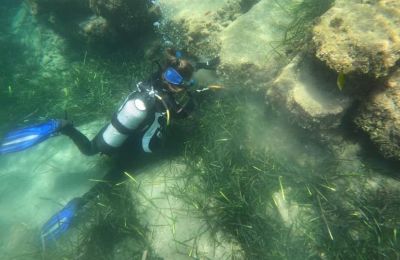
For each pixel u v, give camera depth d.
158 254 1.69
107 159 2.18
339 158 1.65
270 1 2.08
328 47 1.39
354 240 1.50
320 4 1.87
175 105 1.69
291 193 1.70
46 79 2.75
